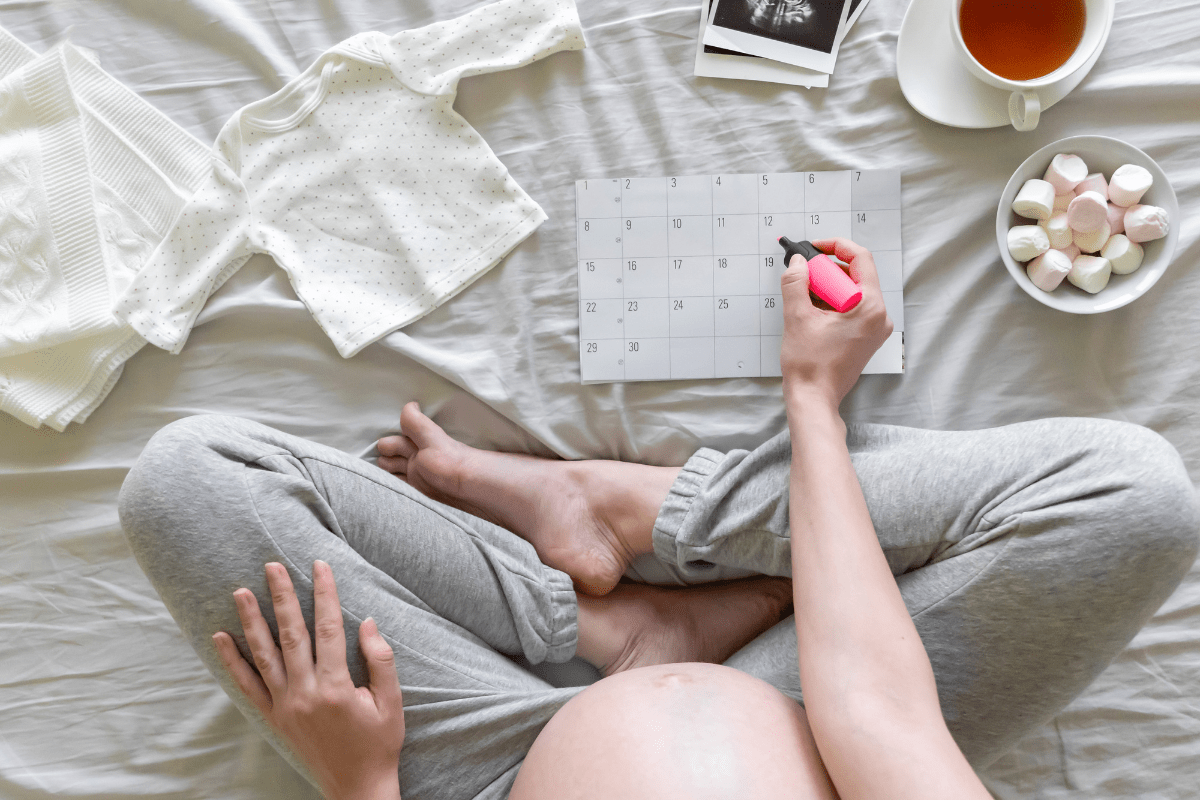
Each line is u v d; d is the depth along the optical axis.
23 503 0.97
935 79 0.93
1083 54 0.86
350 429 0.97
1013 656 0.74
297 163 0.96
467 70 0.95
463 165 0.96
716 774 0.58
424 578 0.83
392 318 0.95
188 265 0.96
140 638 0.97
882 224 0.95
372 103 0.96
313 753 0.75
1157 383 0.93
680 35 0.96
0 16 0.97
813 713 0.57
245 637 0.77
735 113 0.96
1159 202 0.86
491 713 0.78
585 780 0.61
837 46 0.95
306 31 0.97
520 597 0.85
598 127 0.96
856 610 0.59
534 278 0.96
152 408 0.97
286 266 0.94
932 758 0.51
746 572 0.94
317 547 0.78
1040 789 0.95
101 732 0.96
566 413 0.96
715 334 0.96
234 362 0.97
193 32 0.97
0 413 0.97
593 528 0.92
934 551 0.77
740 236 0.95
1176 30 0.92
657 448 0.96
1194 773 0.93
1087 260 0.88
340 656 0.74
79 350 0.95
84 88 0.96
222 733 0.96
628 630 0.92
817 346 0.77
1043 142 0.94
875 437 0.83
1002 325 0.94
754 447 0.95
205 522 0.75
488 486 0.93
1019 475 0.74
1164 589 0.71
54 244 0.94
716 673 0.68
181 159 0.96
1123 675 0.94
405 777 0.79
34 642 0.97
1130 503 0.69
